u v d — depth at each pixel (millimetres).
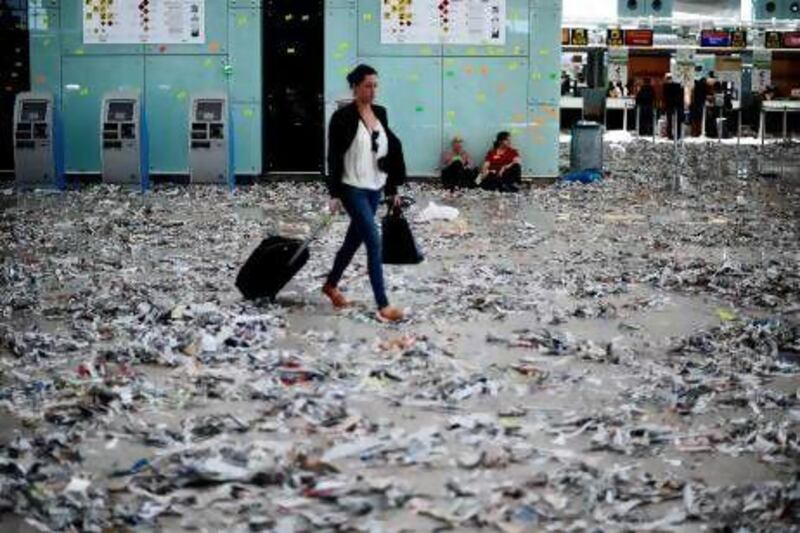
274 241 8930
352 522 4449
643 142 35375
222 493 4746
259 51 19609
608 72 42156
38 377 6645
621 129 42594
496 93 19672
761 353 7344
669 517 4480
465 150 19766
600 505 4617
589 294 9359
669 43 40344
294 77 19844
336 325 8102
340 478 4922
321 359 7012
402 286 9617
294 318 8336
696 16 43625
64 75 19766
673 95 36781
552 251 11828
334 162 8250
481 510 4543
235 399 6172
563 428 5672
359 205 8250
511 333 7844
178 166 19844
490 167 18906
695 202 17078
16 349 7238
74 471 5023
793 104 38844
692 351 7398
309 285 9688
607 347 7367
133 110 18703
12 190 18391
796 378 6719
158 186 19141
